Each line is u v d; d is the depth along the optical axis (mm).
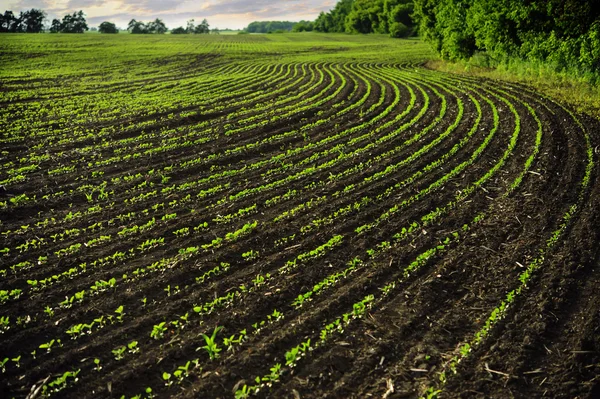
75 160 13758
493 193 10820
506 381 5555
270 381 5621
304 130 16812
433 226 9344
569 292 7121
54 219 9977
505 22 27141
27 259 8461
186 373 5730
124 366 5941
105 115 19250
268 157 14023
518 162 12578
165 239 9164
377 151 13969
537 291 7176
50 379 5758
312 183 11688
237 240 9047
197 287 7605
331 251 8547
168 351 6172
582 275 7547
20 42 61281
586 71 21422
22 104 21062
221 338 6418
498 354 5969
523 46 26203
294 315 6836
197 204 10758
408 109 19047
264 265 8133
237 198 10961
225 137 16047
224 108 20578
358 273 7836
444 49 35500
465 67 31281
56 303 7246
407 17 84688
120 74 33062
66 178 12305
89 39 74625
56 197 11094
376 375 5707
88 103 21578
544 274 7574
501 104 19000
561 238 8633
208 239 9125
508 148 13586
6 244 8930
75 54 47312
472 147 14000
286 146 15023
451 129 15836
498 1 26562
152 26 150250
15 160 13766
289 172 12570
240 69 37375
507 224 9305
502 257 8164
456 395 5383
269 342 6234
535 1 24172
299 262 8219
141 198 11062
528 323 6500
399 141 14914
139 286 7582
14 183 11906
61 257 8492
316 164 13086
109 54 48312
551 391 5430
